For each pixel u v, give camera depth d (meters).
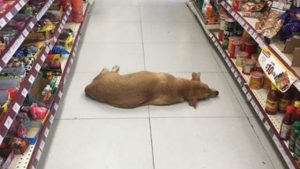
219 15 3.98
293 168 1.96
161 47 4.02
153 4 5.63
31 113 2.21
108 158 2.30
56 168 2.21
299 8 2.39
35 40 2.63
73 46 3.42
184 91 2.87
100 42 4.09
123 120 2.67
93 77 3.28
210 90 2.96
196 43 4.17
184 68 3.54
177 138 2.50
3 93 1.85
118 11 5.22
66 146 2.39
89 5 4.97
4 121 1.65
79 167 2.22
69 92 3.02
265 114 2.42
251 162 2.31
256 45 3.12
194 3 5.14
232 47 3.27
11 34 2.01
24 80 2.02
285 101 2.37
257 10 3.06
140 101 2.79
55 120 2.65
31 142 2.04
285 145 2.11
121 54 3.79
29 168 1.86
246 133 2.59
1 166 1.78
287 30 2.35
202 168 2.24
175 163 2.27
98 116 2.71
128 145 2.42
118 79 2.84
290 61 2.16
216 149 2.41
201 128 2.62
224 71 3.51
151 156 2.33
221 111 2.83
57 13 3.14
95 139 2.47
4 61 1.74
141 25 4.69
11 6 1.92
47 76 2.75
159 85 2.80
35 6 2.61
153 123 2.65
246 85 2.81
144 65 3.55
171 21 4.89
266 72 2.32
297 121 2.05
